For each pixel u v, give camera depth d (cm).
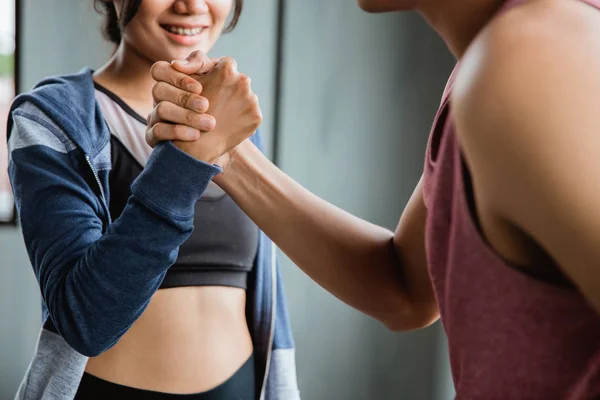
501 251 57
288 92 303
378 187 313
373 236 104
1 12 281
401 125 312
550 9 53
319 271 103
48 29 280
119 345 134
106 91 142
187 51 140
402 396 318
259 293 149
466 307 62
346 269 101
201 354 138
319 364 313
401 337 315
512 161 48
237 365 143
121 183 136
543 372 59
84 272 111
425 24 308
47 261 118
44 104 128
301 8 301
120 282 109
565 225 46
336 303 312
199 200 141
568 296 56
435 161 68
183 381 136
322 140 307
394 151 312
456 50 66
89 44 283
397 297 100
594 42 50
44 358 132
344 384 315
